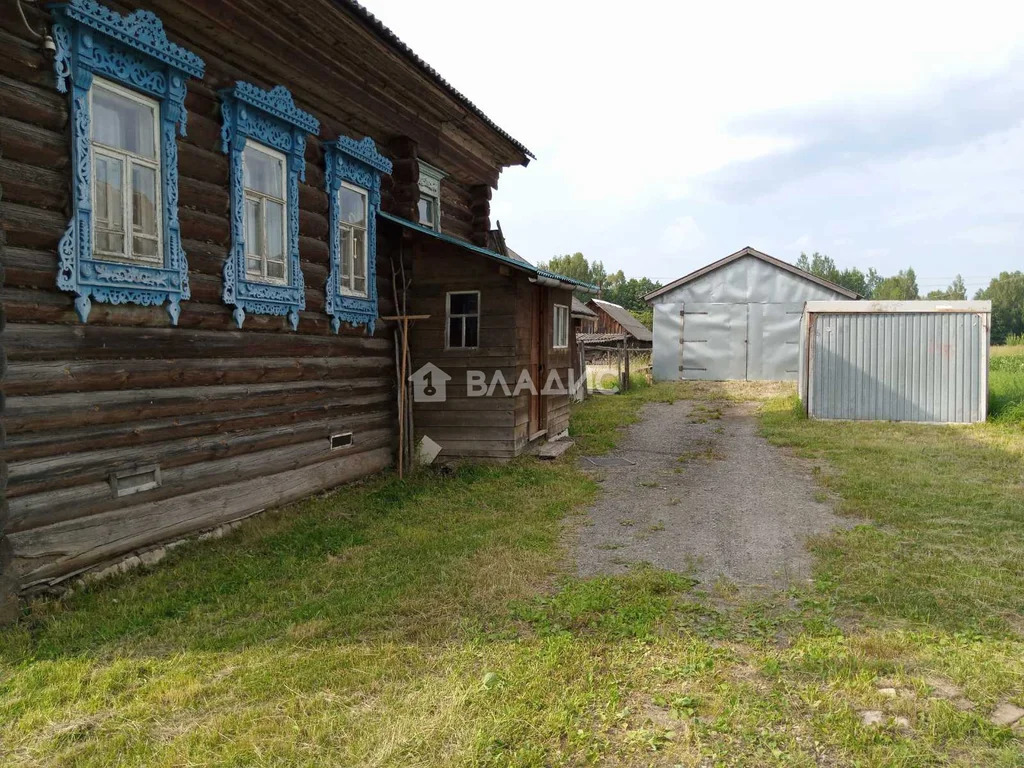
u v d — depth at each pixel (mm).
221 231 6199
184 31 5859
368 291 8773
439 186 10930
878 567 5309
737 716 3291
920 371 13016
